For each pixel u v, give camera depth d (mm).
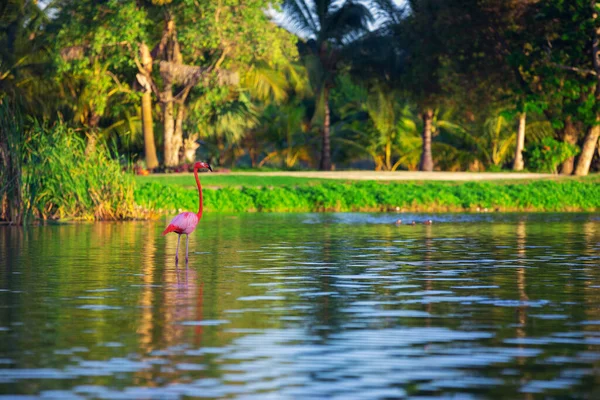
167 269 28172
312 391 13078
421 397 12781
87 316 19281
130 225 50156
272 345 16219
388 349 15898
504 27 90438
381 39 105938
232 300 21578
